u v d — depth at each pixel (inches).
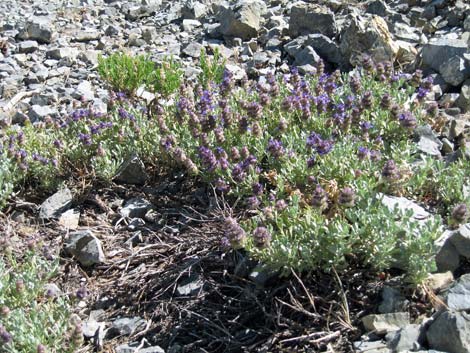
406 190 32.9
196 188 37.4
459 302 25.7
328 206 31.5
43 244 34.2
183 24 64.4
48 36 62.3
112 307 31.0
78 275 33.0
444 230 28.9
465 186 31.6
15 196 38.7
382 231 27.5
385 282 27.8
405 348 24.4
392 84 43.4
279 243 27.8
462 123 39.2
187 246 32.9
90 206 37.8
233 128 38.4
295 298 28.1
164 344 28.6
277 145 34.3
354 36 51.4
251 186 33.4
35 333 27.1
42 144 41.3
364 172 32.3
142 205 36.9
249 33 59.5
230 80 42.2
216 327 28.5
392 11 57.6
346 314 26.5
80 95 50.9
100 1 75.9
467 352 23.5
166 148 37.2
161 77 47.2
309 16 56.1
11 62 57.6
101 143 39.9
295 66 53.5
